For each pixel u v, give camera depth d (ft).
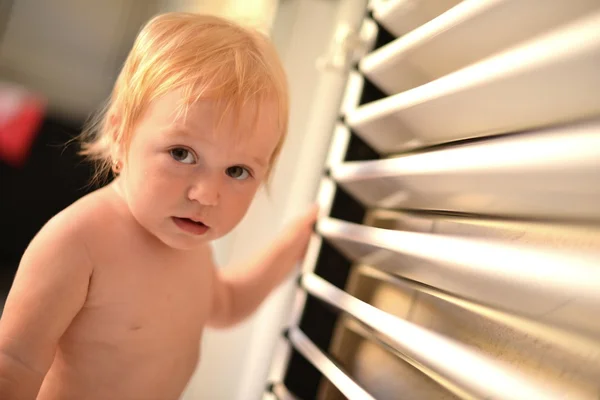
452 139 1.74
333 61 2.49
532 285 1.18
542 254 1.19
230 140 1.80
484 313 1.45
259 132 1.87
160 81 1.83
